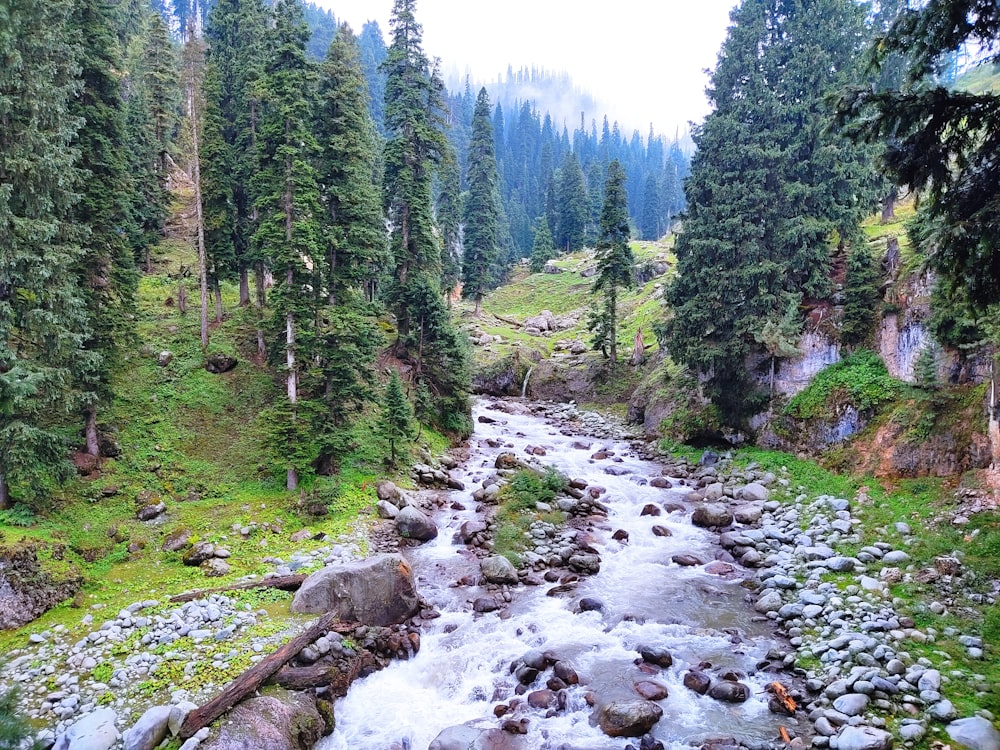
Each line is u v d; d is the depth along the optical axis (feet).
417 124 100.89
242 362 90.99
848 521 62.23
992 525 52.13
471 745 34.71
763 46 94.02
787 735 35.24
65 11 57.77
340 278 77.77
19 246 53.78
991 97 29.63
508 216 339.98
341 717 38.63
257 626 45.03
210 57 131.03
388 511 68.23
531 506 73.41
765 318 86.28
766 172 86.22
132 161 120.88
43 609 46.96
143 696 36.78
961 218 32.37
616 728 36.22
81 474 65.00
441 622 49.47
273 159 71.77
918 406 67.51
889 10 109.81
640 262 231.50
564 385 148.77
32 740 22.52
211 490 68.90
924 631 42.45
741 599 53.21
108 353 69.10
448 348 99.45
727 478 82.94
